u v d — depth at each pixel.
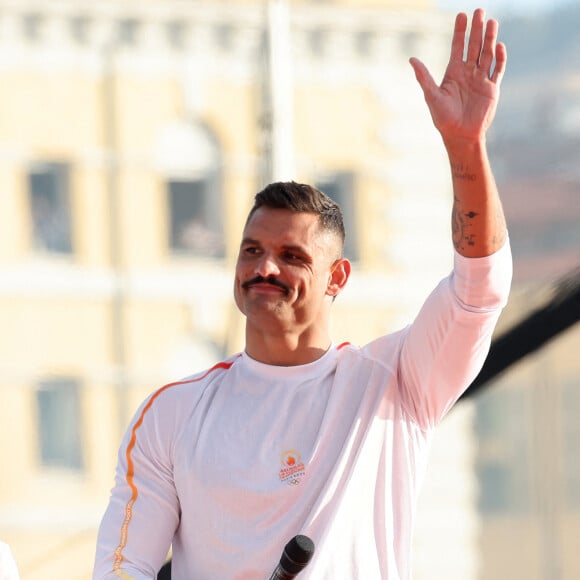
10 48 53.28
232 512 8.76
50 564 52.16
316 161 56.53
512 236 46.62
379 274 57.16
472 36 8.80
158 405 9.16
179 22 54.16
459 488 55.75
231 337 40.97
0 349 53.25
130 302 54.44
